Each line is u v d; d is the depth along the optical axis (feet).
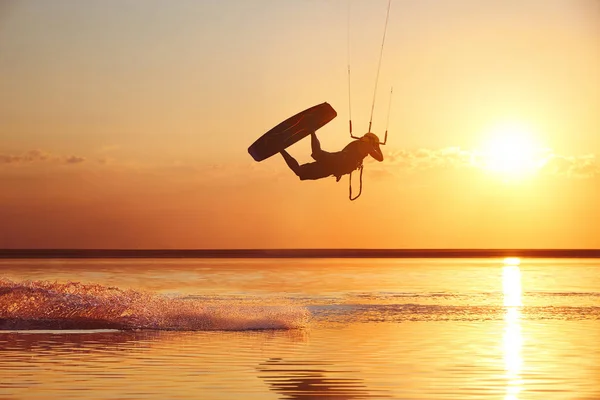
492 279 242.37
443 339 82.23
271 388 55.36
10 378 58.39
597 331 89.76
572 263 549.13
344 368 63.72
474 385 56.49
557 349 74.18
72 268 350.43
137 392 53.62
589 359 68.03
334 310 118.62
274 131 59.67
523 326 95.50
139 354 70.79
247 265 436.76
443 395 53.16
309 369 63.16
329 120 59.72
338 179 59.36
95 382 57.00
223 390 54.54
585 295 158.92
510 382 57.57
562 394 53.47
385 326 95.66
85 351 72.43
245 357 69.41
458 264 497.87
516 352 72.23
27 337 82.17
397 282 217.97
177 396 52.44
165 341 80.07
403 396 52.80
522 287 191.72
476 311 117.91
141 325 91.09
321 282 215.31
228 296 152.87
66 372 61.00
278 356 70.08
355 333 87.92
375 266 424.46
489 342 79.46
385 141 59.21
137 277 248.93
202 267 380.37
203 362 66.54
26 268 344.28
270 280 228.22
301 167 59.26
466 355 70.54
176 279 233.35
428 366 64.54
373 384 56.85
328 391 54.39
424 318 106.22
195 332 87.86
